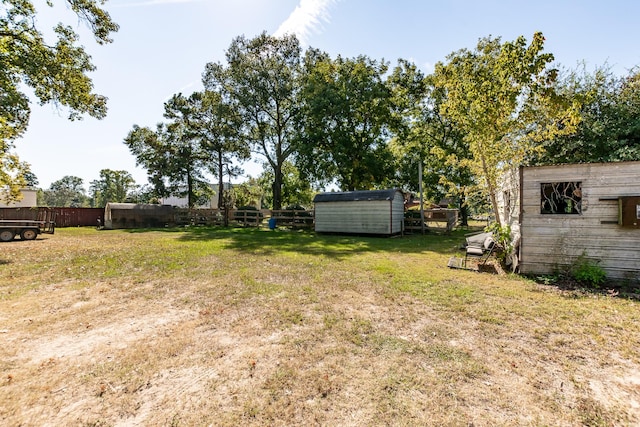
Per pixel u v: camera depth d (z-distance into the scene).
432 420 2.04
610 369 2.69
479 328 3.57
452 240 12.89
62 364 2.79
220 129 24.44
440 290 5.12
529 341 3.23
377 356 2.92
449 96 8.48
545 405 2.20
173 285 5.50
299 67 22.55
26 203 25.06
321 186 24.19
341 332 3.47
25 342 3.24
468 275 6.22
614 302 4.50
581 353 2.97
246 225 21.34
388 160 22.52
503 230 7.34
